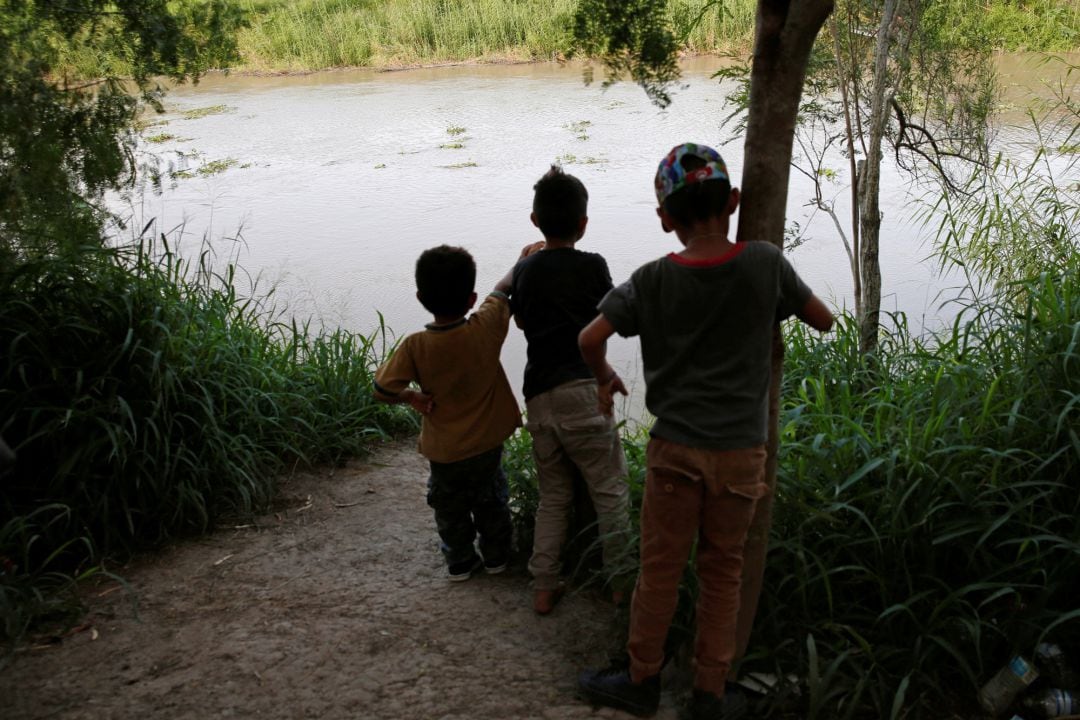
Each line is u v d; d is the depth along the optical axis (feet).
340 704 9.14
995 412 10.69
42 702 9.24
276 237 31.81
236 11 15.15
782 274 7.80
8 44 13.00
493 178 37.55
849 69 18.04
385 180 38.27
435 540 12.68
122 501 12.19
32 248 13.75
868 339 16.43
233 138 46.78
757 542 8.67
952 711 8.93
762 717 8.92
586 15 8.98
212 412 13.38
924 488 9.79
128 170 15.25
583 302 10.17
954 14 18.60
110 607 11.04
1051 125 32.42
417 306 26.16
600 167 37.78
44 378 12.61
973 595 9.52
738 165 35.73
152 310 13.64
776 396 8.45
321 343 18.04
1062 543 8.90
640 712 8.81
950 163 24.86
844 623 9.62
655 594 8.41
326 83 61.52
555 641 10.14
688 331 7.84
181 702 9.21
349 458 15.76
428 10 68.39
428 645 10.10
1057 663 8.88
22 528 11.14
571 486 10.81
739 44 51.16
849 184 32.76
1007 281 18.39
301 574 11.78
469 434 10.66
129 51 14.28
